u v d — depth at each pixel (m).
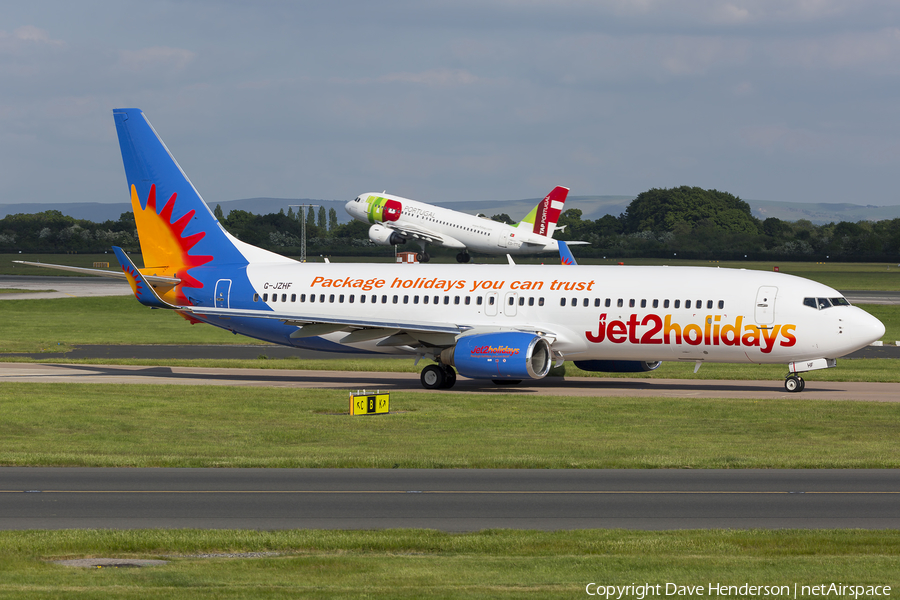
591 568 50.88
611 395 139.38
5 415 113.81
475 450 93.94
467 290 151.62
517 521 63.34
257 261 165.25
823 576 49.56
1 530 59.91
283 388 142.38
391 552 55.25
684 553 54.56
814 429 107.62
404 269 158.12
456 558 53.12
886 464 84.50
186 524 62.09
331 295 157.62
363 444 98.12
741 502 69.38
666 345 142.38
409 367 179.75
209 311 159.00
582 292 146.00
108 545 55.59
